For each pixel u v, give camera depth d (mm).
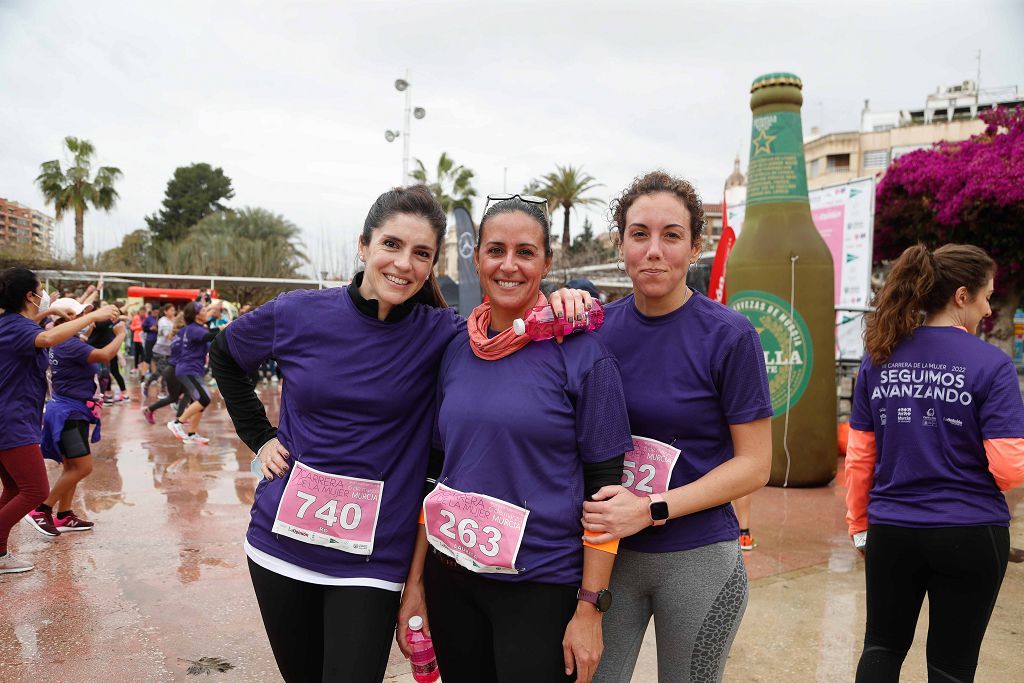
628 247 1852
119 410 11625
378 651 1916
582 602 1732
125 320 5180
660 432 1868
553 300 1778
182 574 4160
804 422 6477
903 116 48188
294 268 38812
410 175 36500
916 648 3305
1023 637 3395
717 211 34062
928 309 2307
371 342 1954
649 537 1863
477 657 1900
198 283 30469
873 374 2354
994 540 2092
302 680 2094
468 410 1795
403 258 1894
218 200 60625
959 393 2133
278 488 1995
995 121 12062
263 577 1980
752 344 1791
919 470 2176
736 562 1892
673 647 1903
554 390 1753
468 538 1770
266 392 15516
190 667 3045
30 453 4156
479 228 1884
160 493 6086
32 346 4031
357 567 1940
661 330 1884
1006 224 11367
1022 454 2004
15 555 4449
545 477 1752
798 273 6406
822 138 45969
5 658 3111
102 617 3547
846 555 4625
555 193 30969
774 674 3037
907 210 12531
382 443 1973
